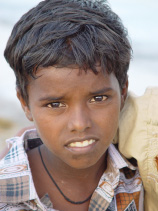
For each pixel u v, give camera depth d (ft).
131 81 23.79
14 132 15.19
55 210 4.99
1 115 17.35
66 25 4.30
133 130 5.28
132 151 5.27
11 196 4.92
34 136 5.90
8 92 20.56
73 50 4.14
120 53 4.58
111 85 4.42
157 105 5.22
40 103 4.37
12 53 4.69
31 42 4.34
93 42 4.27
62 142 4.44
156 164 5.24
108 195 5.11
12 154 5.33
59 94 4.15
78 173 5.16
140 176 5.58
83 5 4.64
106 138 4.57
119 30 4.75
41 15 4.48
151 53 30.32
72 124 4.24
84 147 4.46
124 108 5.50
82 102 4.23
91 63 4.13
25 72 4.45
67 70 4.08
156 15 42.75
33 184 4.92
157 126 5.17
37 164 5.39
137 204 5.49
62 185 5.22
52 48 4.14
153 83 23.70
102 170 5.47
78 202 5.21
